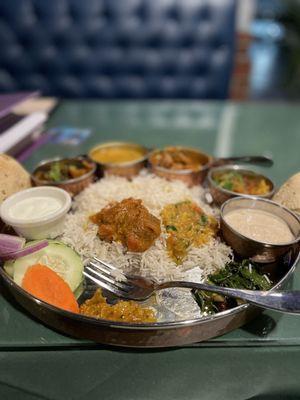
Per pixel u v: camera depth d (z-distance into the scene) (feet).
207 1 2.66
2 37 2.68
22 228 0.88
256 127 1.81
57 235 0.95
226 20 2.72
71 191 1.15
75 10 2.64
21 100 1.46
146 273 0.86
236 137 1.69
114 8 2.66
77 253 0.87
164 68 2.89
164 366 0.68
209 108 2.09
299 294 0.69
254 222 0.93
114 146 1.43
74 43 2.76
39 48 2.75
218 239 0.95
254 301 0.68
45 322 0.73
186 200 1.04
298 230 0.88
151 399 0.64
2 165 0.99
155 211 0.99
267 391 0.66
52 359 0.69
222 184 1.14
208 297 0.77
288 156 1.49
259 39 6.11
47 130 1.76
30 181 1.12
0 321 0.74
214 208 1.09
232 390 0.65
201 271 0.87
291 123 1.87
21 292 0.72
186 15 2.70
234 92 3.36
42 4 2.59
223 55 2.84
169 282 0.76
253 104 2.16
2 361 0.69
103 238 0.93
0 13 2.61
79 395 0.64
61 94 2.93
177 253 0.89
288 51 4.02
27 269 0.79
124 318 0.71
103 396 0.64
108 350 0.71
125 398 0.63
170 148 1.36
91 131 1.75
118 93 2.96
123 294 0.78
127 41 2.78
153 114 2.00
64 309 0.68
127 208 0.93
